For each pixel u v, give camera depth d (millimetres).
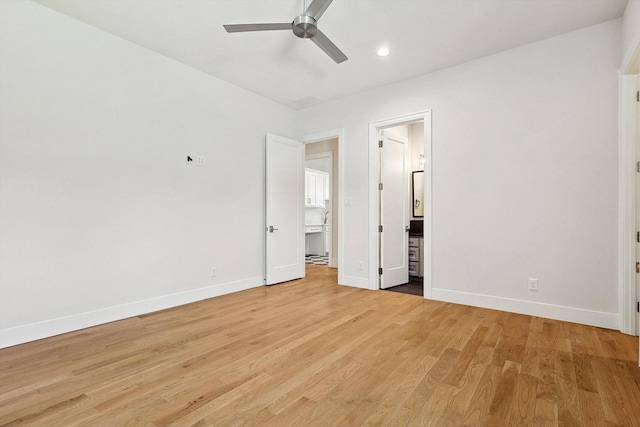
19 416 1589
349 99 4543
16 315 2500
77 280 2822
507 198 3293
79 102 2846
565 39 3010
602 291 2824
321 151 6371
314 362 2172
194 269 3746
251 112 4438
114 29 2979
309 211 8617
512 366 2094
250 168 4430
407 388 1836
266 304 3604
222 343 2502
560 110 3029
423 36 3053
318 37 2447
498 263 3344
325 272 5691
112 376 1988
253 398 1744
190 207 3711
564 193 3000
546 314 3076
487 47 3250
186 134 3670
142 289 3271
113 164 3064
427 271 3791
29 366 2119
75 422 1545
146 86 3314
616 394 1760
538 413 1597
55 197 2705
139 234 3254
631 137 2674
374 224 4301
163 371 2051
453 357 2232
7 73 2475
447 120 3674
